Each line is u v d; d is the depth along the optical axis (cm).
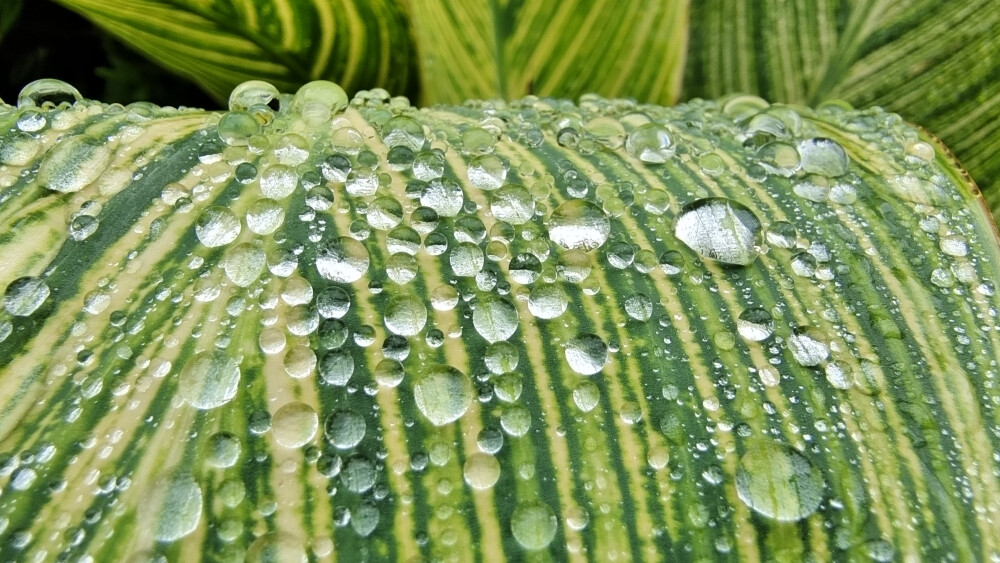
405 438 11
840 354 12
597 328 12
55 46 23
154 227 12
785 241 13
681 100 18
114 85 22
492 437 11
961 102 16
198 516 11
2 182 12
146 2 15
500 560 11
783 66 17
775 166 13
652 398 11
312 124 13
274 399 11
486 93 17
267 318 12
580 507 11
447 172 13
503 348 12
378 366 11
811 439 11
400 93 17
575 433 11
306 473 11
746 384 12
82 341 11
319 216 12
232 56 16
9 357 11
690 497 11
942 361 12
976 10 16
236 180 12
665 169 13
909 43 16
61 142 13
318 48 16
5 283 12
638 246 12
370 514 11
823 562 11
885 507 11
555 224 12
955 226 13
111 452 11
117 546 11
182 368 11
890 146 14
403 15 16
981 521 11
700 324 12
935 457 11
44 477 11
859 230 13
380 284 12
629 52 17
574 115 14
